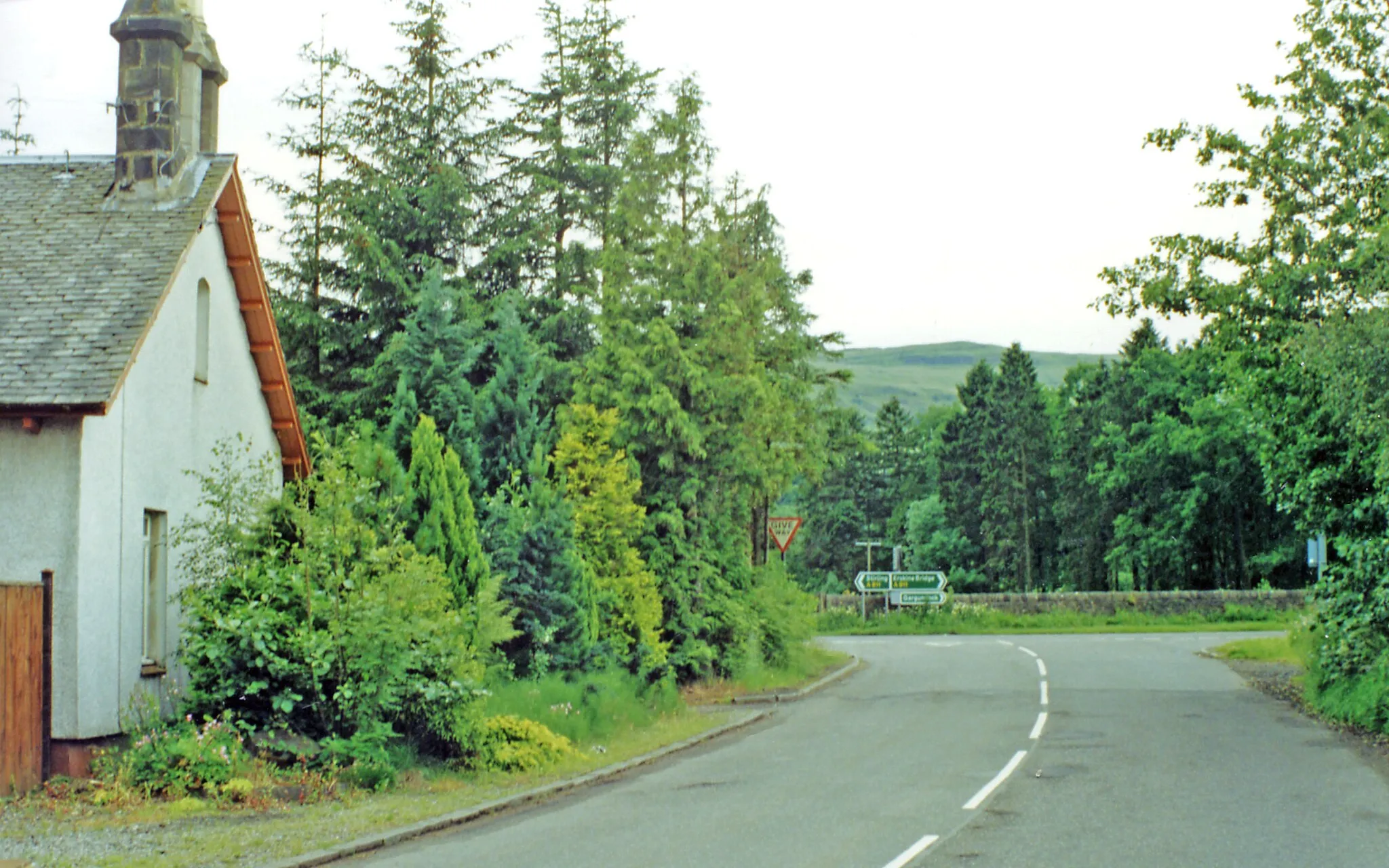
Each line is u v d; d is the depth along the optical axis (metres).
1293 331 20.81
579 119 40.22
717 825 11.59
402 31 37.66
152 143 17.20
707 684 25.45
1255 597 53.75
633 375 24.48
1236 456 65.88
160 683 15.66
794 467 30.14
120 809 12.27
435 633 15.16
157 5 17.39
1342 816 11.49
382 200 36.22
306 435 33.41
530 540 19.83
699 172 28.00
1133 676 27.44
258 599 14.57
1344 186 21.88
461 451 26.02
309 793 12.95
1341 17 22.06
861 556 105.31
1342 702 19.22
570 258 37.75
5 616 12.75
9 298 15.17
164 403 16.05
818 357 38.59
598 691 19.08
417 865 10.05
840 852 10.18
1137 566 79.69
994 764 15.19
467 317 34.19
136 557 15.17
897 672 30.41
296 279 36.47
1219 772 14.24
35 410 13.54
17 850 10.37
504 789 13.84
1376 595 18.83
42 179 17.73
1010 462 89.31
